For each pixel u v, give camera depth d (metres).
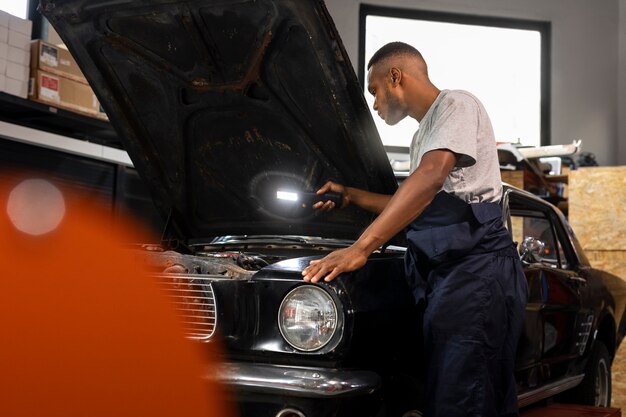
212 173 3.09
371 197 2.78
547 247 3.76
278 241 2.90
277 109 2.71
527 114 8.30
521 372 2.98
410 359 2.27
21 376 2.28
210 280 2.13
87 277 2.29
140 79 2.84
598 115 8.27
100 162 5.73
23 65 5.05
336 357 2.00
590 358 4.05
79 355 2.23
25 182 5.17
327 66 2.41
